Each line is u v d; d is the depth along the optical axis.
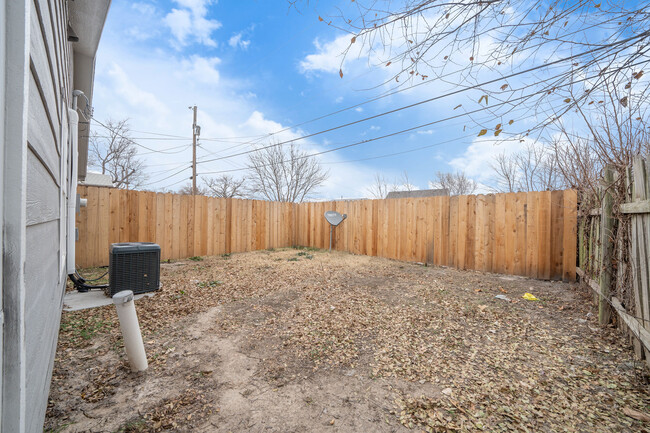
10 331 0.71
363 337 3.00
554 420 1.78
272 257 7.78
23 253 0.75
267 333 3.08
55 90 1.76
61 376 2.21
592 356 2.51
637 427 1.70
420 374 2.32
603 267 3.11
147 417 1.82
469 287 4.80
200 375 2.30
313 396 2.06
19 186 0.72
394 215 7.69
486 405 1.93
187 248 7.30
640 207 2.28
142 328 3.11
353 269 6.33
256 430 1.73
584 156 4.32
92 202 5.68
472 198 6.26
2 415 0.69
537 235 5.41
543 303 3.92
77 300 3.87
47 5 1.28
